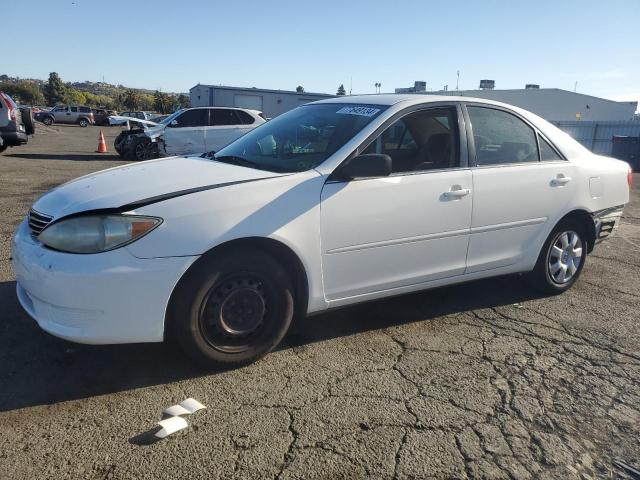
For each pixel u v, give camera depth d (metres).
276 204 3.21
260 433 2.70
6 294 4.24
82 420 2.75
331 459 2.53
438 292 4.78
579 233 4.79
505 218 4.18
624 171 5.02
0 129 15.12
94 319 2.89
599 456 2.63
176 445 2.58
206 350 3.15
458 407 3.00
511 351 3.70
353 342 3.74
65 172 12.34
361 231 3.50
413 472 2.46
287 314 3.38
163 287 2.95
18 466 2.40
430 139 3.88
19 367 3.21
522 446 2.68
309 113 4.27
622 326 4.19
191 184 3.20
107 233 2.87
